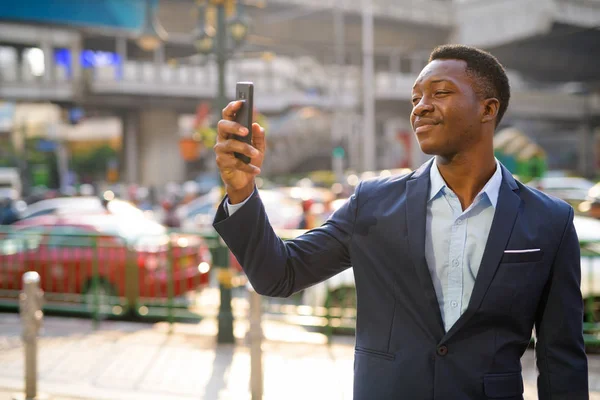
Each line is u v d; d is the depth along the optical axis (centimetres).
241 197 157
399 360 154
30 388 460
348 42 5188
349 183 2481
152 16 890
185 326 749
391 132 5588
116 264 766
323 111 4381
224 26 664
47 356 607
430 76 159
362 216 168
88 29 4106
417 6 5262
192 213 1498
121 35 4303
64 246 775
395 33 5353
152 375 548
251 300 415
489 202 159
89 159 6800
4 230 857
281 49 5094
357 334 167
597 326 592
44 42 4050
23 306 461
